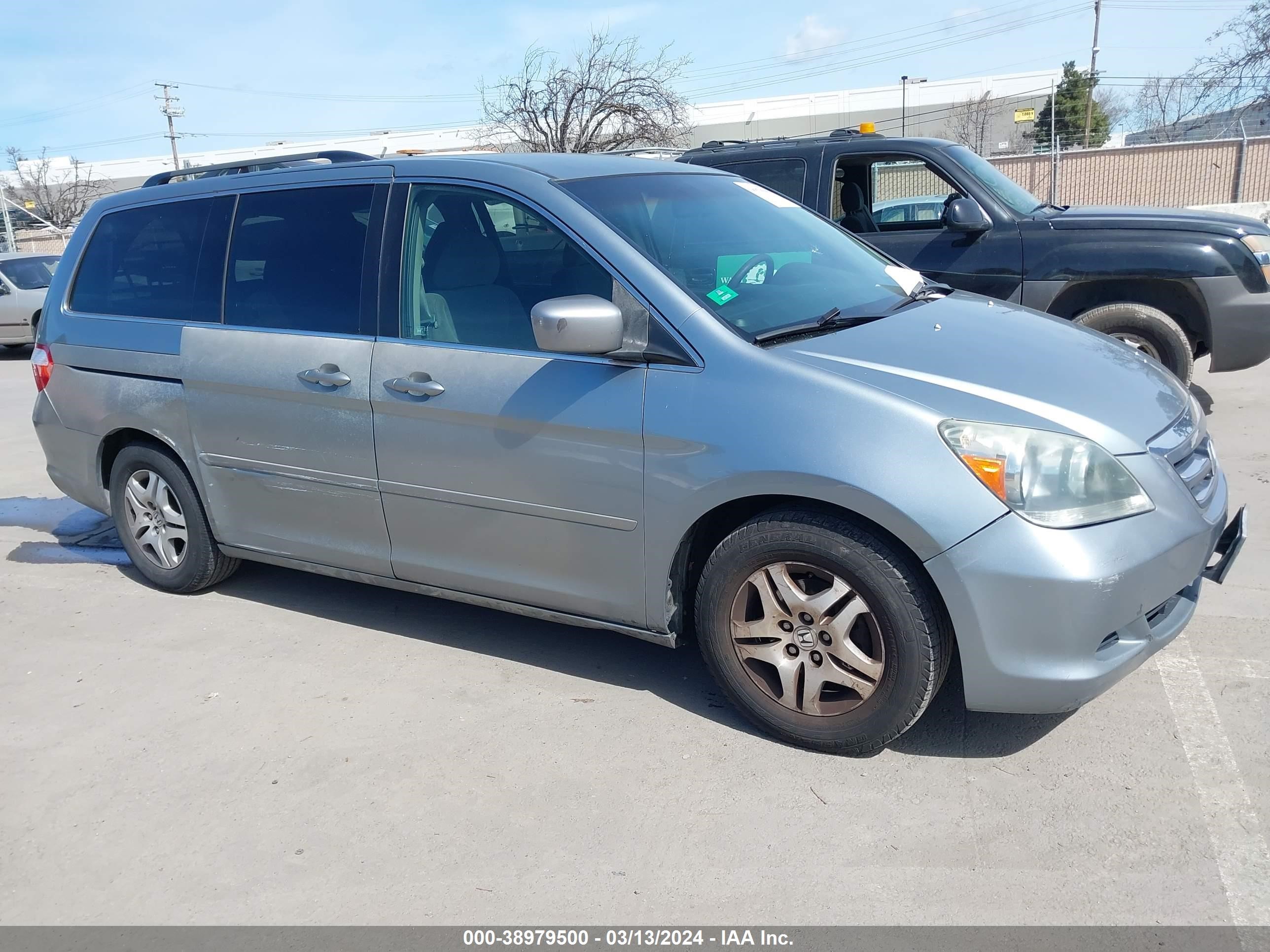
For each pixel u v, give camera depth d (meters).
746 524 3.17
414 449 3.72
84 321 4.81
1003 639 2.85
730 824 2.91
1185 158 26.88
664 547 3.27
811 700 3.19
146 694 3.91
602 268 3.38
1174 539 2.90
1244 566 4.39
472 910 2.63
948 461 2.84
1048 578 2.77
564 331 3.12
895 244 6.60
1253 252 6.04
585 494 3.38
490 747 3.38
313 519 4.14
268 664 4.09
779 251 3.87
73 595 4.98
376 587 4.86
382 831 2.97
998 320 3.74
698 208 3.90
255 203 4.25
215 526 4.51
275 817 3.07
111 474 4.89
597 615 3.54
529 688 3.77
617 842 2.86
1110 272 6.12
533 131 31.05
